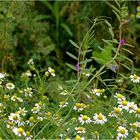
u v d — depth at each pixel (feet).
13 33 18.52
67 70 17.25
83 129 11.62
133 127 11.77
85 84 13.06
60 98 13.74
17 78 16.62
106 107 13.24
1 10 16.15
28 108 13.24
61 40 19.54
